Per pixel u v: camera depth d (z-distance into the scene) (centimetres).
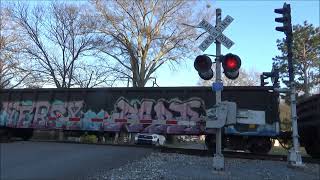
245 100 1836
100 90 2141
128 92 2080
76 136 2267
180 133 1944
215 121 1255
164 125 1978
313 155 1850
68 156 1459
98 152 1559
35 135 2903
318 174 1268
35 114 2288
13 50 4372
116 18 4559
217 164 1233
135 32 4631
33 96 2314
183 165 1338
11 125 2345
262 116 1811
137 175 1164
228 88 1858
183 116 1948
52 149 1638
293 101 1506
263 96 1825
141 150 1656
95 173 1192
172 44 4703
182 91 1975
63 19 4594
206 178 1130
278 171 1289
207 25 1258
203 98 1933
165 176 1145
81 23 4581
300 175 1234
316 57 6794
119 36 4634
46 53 4581
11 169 1235
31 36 4516
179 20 4656
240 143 1859
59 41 4612
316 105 1722
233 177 1159
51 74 4612
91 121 2131
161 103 2002
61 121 2206
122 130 2059
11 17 4406
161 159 1459
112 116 2088
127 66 4744
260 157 1612
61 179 1116
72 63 4644
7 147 1702
